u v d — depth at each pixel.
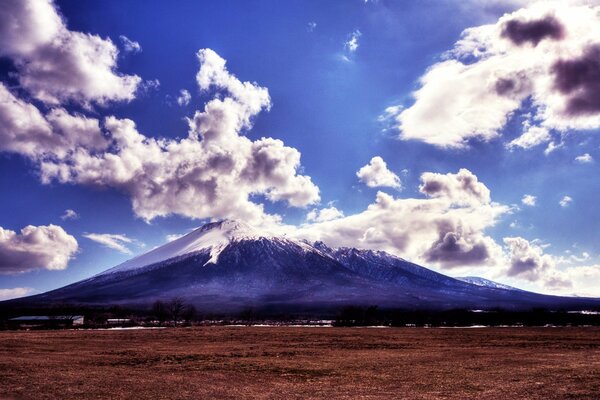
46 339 83.25
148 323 157.50
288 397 33.03
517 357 55.28
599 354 57.66
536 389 34.84
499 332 101.44
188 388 35.97
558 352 60.53
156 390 35.06
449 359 54.09
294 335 94.50
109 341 79.81
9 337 88.12
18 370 44.09
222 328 122.56
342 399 32.25
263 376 42.09
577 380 38.28
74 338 86.19
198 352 62.25
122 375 41.84
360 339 84.25
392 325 137.00
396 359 54.50
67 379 39.19
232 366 48.41
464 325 134.62
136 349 66.38
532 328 116.81
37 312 181.62
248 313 198.88
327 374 43.19
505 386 36.31
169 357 56.09
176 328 122.81
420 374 42.94
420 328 121.00
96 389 35.09
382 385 37.56
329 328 122.44
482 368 46.28
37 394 33.16
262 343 76.50
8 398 31.94
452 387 36.31
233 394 33.97
